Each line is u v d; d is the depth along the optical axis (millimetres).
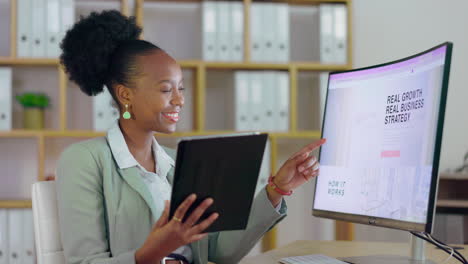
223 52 3502
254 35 3543
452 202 3111
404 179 1320
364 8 3912
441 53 1241
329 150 1599
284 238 3920
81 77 1448
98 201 1302
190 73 3809
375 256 1534
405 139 1336
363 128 1481
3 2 3734
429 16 3879
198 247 1442
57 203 1384
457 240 3107
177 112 1385
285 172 1383
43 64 3432
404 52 3889
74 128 3729
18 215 3316
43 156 3396
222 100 3865
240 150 1047
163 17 3820
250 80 3518
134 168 1363
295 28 3939
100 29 1403
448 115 3805
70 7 3428
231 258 1475
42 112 3543
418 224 1254
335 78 1612
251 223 1418
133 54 1377
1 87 3383
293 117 3545
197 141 997
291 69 3545
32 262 3309
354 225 3801
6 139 3719
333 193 1559
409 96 1340
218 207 1085
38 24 3404
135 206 1332
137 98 1367
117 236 1301
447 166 3783
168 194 1445
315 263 1424
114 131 1403
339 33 3588
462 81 3818
